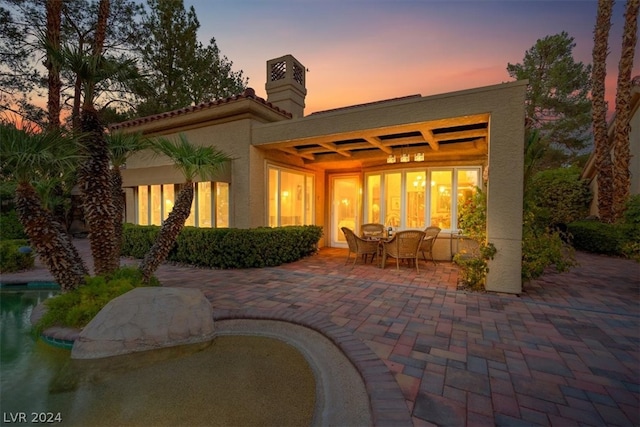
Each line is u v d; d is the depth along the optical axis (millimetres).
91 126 5285
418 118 6945
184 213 6324
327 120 8172
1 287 7406
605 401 2850
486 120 6750
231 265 8914
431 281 7508
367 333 4395
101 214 5531
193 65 20172
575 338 4242
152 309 4453
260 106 9719
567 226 14742
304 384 3363
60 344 4324
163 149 6164
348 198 13680
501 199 6363
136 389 3291
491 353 3795
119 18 16328
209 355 4039
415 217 11211
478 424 2535
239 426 2689
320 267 9258
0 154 4035
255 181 9805
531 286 7102
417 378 3227
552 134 26078
